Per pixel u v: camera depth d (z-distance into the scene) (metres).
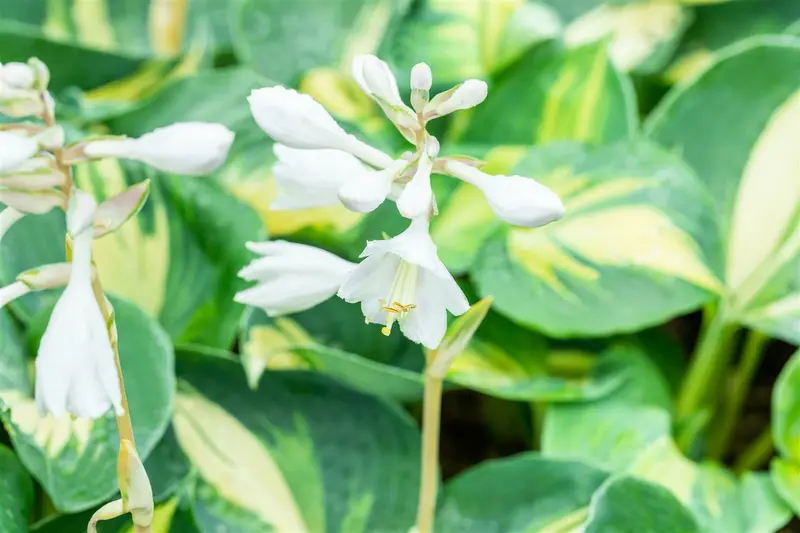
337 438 0.90
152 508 0.76
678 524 0.86
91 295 0.72
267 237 0.93
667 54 1.19
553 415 0.92
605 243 0.94
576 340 0.96
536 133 1.06
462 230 0.97
